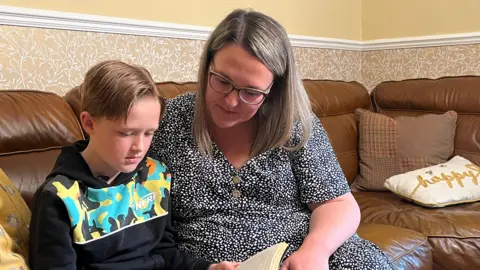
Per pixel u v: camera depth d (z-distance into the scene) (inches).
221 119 42.5
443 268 63.5
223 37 41.3
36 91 56.2
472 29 101.0
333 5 110.5
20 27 60.7
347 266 43.9
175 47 79.3
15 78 60.9
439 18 105.3
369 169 89.4
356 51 117.5
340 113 94.4
